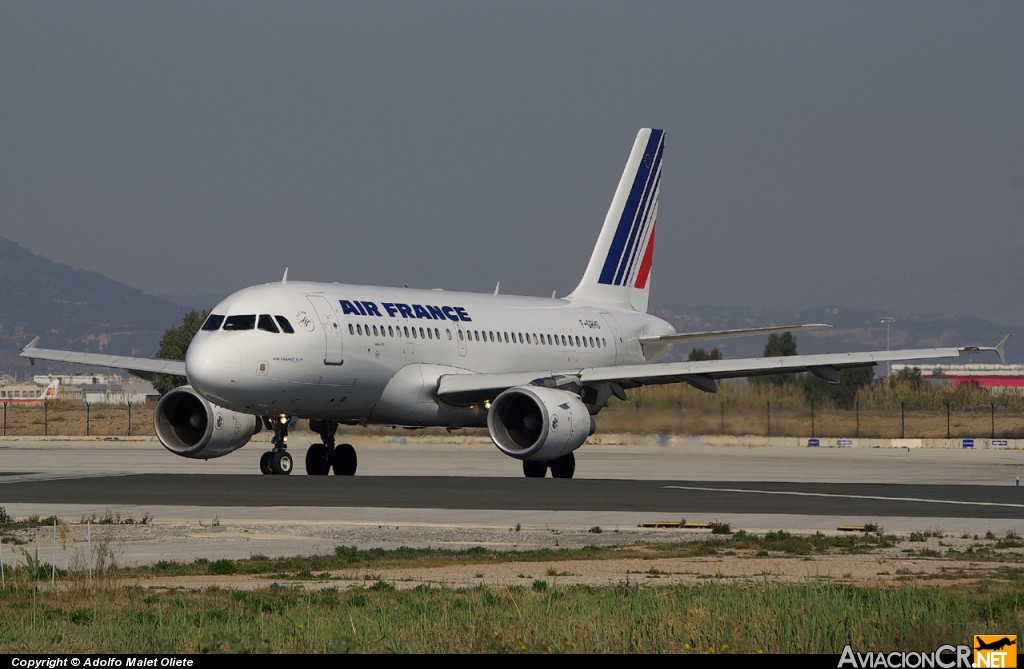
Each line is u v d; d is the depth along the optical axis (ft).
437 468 593.42
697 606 194.70
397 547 291.99
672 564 262.67
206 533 313.53
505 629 186.50
